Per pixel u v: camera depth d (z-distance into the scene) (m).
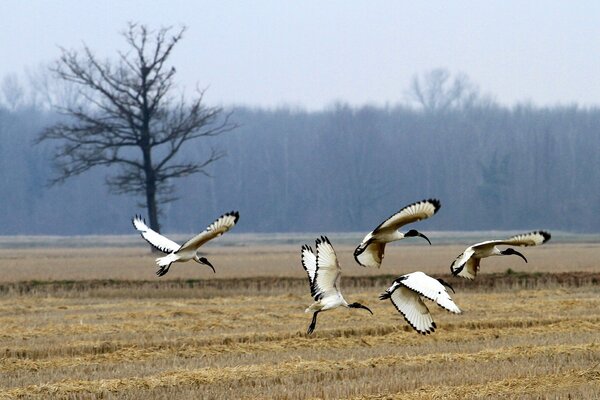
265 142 133.88
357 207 123.94
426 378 18.28
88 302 31.89
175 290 35.09
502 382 17.88
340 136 128.25
